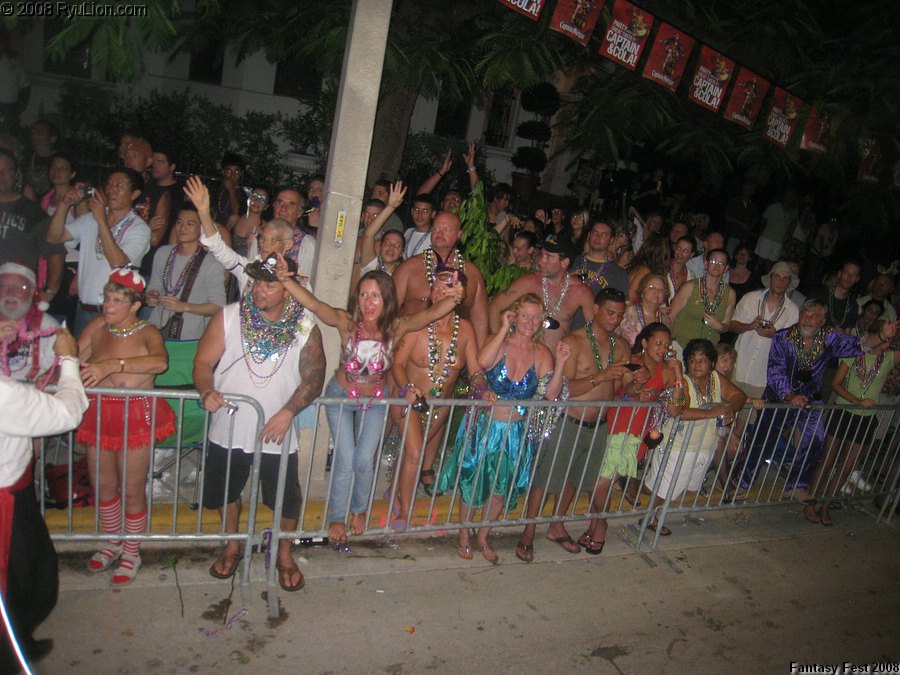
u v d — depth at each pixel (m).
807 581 5.52
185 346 4.72
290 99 13.88
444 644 4.11
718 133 8.05
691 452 5.51
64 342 3.39
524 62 6.39
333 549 4.80
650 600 4.90
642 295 5.83
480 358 4.62
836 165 7.82
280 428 3.90
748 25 7.50
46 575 3.43
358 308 4.14
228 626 3.96
